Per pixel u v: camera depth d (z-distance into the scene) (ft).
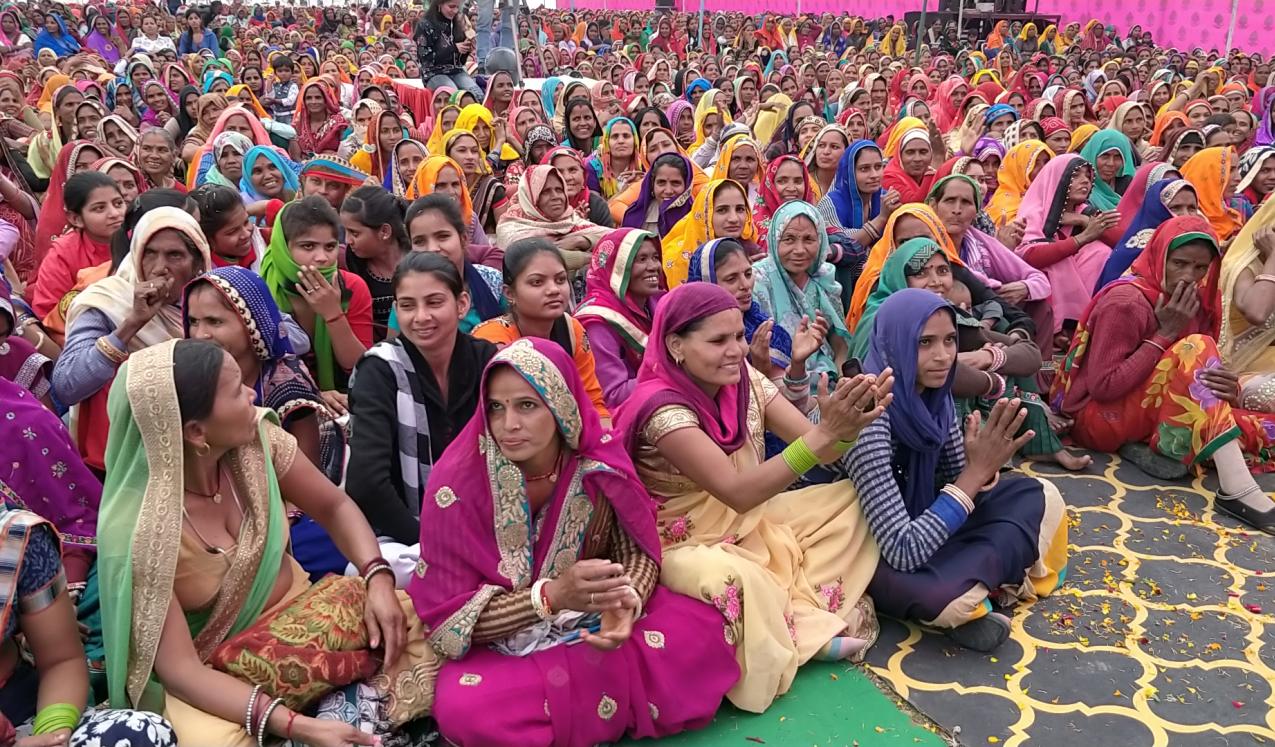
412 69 41.60
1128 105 21.88
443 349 7.87
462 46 29.66
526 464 6.49
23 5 49.57
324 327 9.66
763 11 91.76
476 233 15.28
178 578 5.99
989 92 33.81
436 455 7.95
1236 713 7.00
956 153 23.91
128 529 5.76
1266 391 10.42
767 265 11.60
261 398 7.97
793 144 24.08
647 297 10.28
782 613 7.19
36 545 5.47
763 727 6.84
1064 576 8.87
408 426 7.80
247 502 6.30
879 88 31.99
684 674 6.65
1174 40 61.67
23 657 6.01
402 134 19.60
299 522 7.95
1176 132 20.90
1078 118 24.70
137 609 5.73
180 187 18.21
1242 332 11.38
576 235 14.30
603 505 6.75
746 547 7.86
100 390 8.45
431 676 6.51
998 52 53.01
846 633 7.75
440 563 6.38
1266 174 16.14
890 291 10.94
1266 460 10.50
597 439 6.65
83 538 7.12
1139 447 11.35
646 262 10.01
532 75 43.62
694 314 7.26
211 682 5.77
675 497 7.79
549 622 6.52
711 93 27.61
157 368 5.68
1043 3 70.28
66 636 5.67
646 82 38.88
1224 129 18.07
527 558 6.46
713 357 7.28
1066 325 14.84
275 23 71.87
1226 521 10.02
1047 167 15.44
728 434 7.68
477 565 6.33
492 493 6.33
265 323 7.72
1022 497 8.33
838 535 8.07
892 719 6.94
